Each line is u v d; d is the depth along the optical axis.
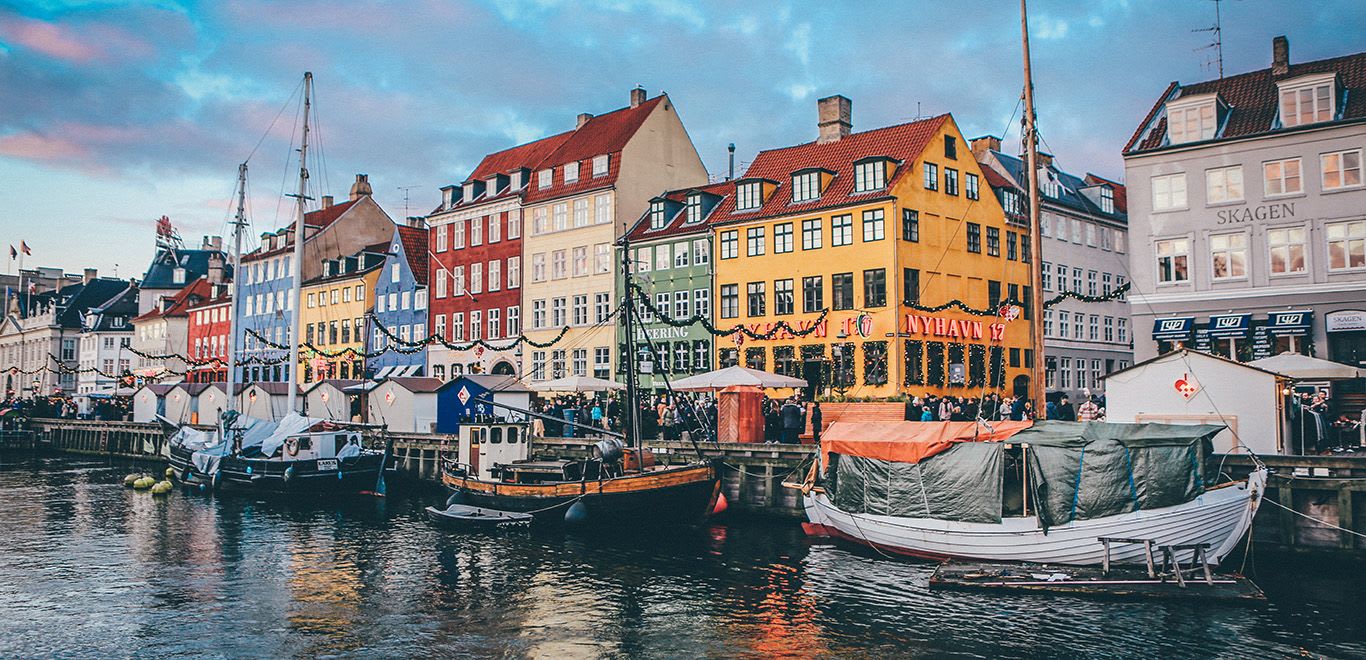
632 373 28.94
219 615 19.77
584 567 23.39
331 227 78.69
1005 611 18.47
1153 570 19.77
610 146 57.19
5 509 35.03
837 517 24.31
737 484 29.67
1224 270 36.56
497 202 61.78
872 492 23.41
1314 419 26.25
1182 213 37.47
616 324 54.28
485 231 63.06
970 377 46.75
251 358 75.69
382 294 70.94
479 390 42.50
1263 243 35.91
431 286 66.44
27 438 70.12
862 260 44.38
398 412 46.12
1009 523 21.41
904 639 17.25
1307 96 35.69
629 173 56.06
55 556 25.94
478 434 30.78
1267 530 21.84
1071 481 20.83
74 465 56.09
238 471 37.84
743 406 32.03
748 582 21.50
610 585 21.59
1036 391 26.62
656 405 38.62
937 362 44.84
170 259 103.62
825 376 44.94
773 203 48.41
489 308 62.28
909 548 22.97
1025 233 52.38
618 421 37.28
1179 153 37.66
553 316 58.22
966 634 17.34
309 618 19.48
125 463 57.69
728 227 49.38
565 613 19.48
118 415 72.50
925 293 44.75
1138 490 20.22
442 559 24.80
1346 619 17.70
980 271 48.59
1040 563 21.20
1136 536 20.17
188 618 19.56
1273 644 16.48
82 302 107.75
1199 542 19.80
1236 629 17.20
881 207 43.84
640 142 56.97
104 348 102.38
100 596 21.44
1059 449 21.02
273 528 30.20
